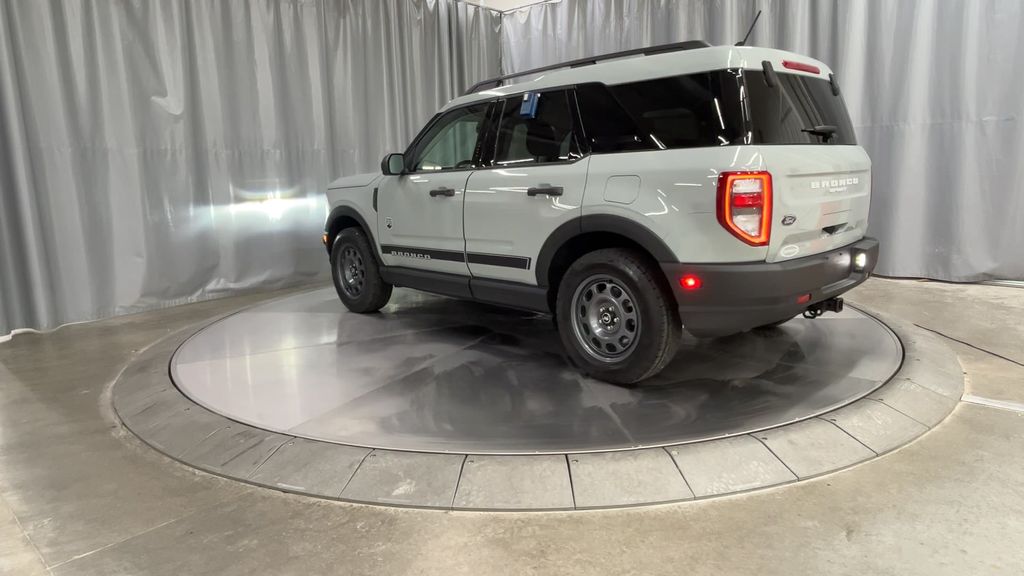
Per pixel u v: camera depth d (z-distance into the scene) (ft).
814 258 9.56
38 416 10.67
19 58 15.23
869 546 6.52
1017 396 10.22
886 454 8.46
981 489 7.54
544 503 7.44
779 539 6.70
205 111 18.94
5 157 15.10
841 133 10.91
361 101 23.21
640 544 6.70
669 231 9.25
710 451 8.14
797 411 9.24
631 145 9.93
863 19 19.06
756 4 20.70
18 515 7.61
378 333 14.34
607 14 24.54
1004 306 15.72
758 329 13.78
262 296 20.10
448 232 12.98
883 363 11.26
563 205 10.61
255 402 10.27
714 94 9.13
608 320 10.48
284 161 21.01
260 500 7.84
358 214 15.49
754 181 8.58
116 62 16.96
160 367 12.19
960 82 17.70
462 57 26.96
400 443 8.61
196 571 6.45
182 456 8.98
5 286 15.33
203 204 19.21
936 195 18.71
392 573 6.34
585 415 9.42
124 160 17.33
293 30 20.83
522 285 11.88
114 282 17.42
